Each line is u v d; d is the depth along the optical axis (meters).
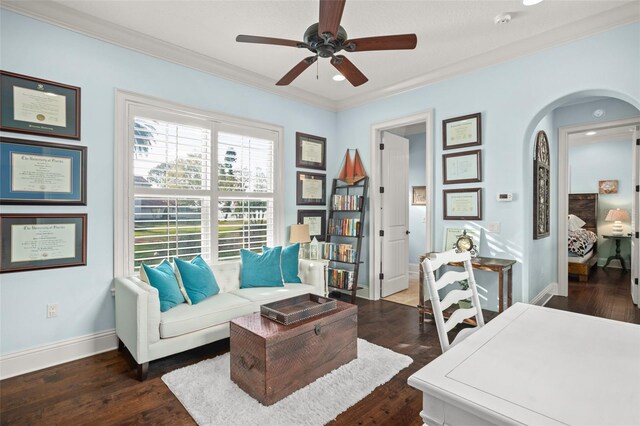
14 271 2.45
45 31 2.57
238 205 3.80
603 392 0.92
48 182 2.58
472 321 3.24
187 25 2.84
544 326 1.42
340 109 4.89
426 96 3.97
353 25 2.84
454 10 2.64
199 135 3.49
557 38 2.97
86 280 2.76
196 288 2.89
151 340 2.39
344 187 4.76
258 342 2.07
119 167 2.92
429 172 3.90
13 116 2.44
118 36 2.88
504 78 3.36
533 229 3.68
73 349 2.69
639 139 4.11
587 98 4.21
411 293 4.88
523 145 3.24
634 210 4.20
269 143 4.12
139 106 3.06
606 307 4.03
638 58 2.63
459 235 3.64
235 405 2.03
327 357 2.41
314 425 1.86
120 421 1.92
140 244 3.06
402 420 1.92
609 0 2.54
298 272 3.71
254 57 3.42
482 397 0.90
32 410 2.02
